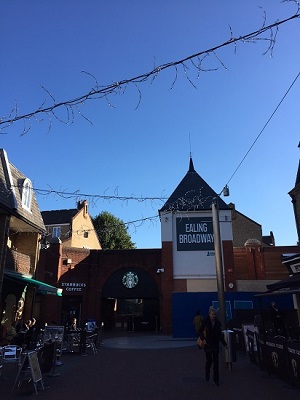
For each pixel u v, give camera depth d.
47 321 26.05
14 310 18.34
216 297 23.39
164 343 19.62
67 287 28.02
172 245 26.53
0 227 15.89
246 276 27.17
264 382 8.66
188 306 23.36
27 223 18.55
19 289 18.77
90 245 43.62
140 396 7.56
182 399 7.24
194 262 26.12
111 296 28.62
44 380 9.41
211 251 26.27
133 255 29.30
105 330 30.55
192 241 26.55
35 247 20.56
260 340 10.41
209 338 8.76
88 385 8.74
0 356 9.63
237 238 41.19
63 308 28.03
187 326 23.00
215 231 12.90
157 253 29.20
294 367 7.95
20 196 18.42
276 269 27.22
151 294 28.42
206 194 27.86
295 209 18.73
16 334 14.92
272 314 14.64
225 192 15.38
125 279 28.86
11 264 17.47
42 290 18.88
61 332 13.18
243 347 14.29
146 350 16.39
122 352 15.66
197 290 25.53
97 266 29.23
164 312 25.31
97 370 10.96
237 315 16.58
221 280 12.23
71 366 11.76
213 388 8.16
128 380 9.34
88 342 15.62
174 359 13.30
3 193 15.81
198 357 13.73
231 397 7.29
